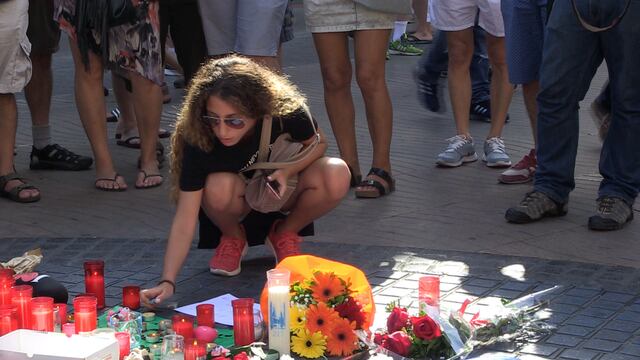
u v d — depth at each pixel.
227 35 6.69
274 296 3.86
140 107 6.75
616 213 5.61
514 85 7.15
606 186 5.73
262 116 4.50
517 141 7.88
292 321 3.97
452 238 5.54
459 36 7.10
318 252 5.33
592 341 4.06
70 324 3.92
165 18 6.95
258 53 6.54
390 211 6.11
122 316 4.14
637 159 5.68
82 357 3.48
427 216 5.98
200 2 6.67
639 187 5.75
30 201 6.51
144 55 6.61
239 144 4.62
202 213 5.09
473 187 6.63
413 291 4.70
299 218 5.00
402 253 5.28
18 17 6.35
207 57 6.89
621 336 4.11
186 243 4.57
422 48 12.61
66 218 6.15
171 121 8.77
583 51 5.62
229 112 4.34
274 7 6.50
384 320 4.29
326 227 5.82
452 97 7.26
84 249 5.50
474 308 4.38
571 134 5.80
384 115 6.47
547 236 5.54
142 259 5.30
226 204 4.74
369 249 5.37
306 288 4.06
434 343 3.87
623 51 5.50
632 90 5.57
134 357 3.73
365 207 6.22
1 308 4.02
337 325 3.92
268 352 3.85
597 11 5.48
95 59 6.66
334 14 6.34
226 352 3.82
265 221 5.10
